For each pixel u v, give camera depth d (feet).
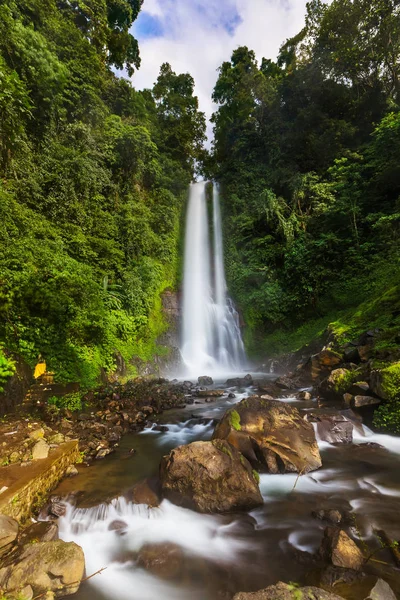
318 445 19.43
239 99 106.01
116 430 22.39
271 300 64.39
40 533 10.97
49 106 44.70
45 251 33.17
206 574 9.84
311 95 83.76
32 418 21.49
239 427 17.66
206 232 85.30
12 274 27.48
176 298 63.41
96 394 30.09
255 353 63.52
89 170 47.75
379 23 73.56
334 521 11.94
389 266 51.80
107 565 10.33
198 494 13.19
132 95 77.15
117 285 45.39
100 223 47.85
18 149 36.81
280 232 71.10
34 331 27.20
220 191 93.35
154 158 73.26
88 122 55.06
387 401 21.63
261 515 12.82
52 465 14.48
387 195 62.85
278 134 88.69
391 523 11.71
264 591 7.94
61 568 8.89
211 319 66.03
